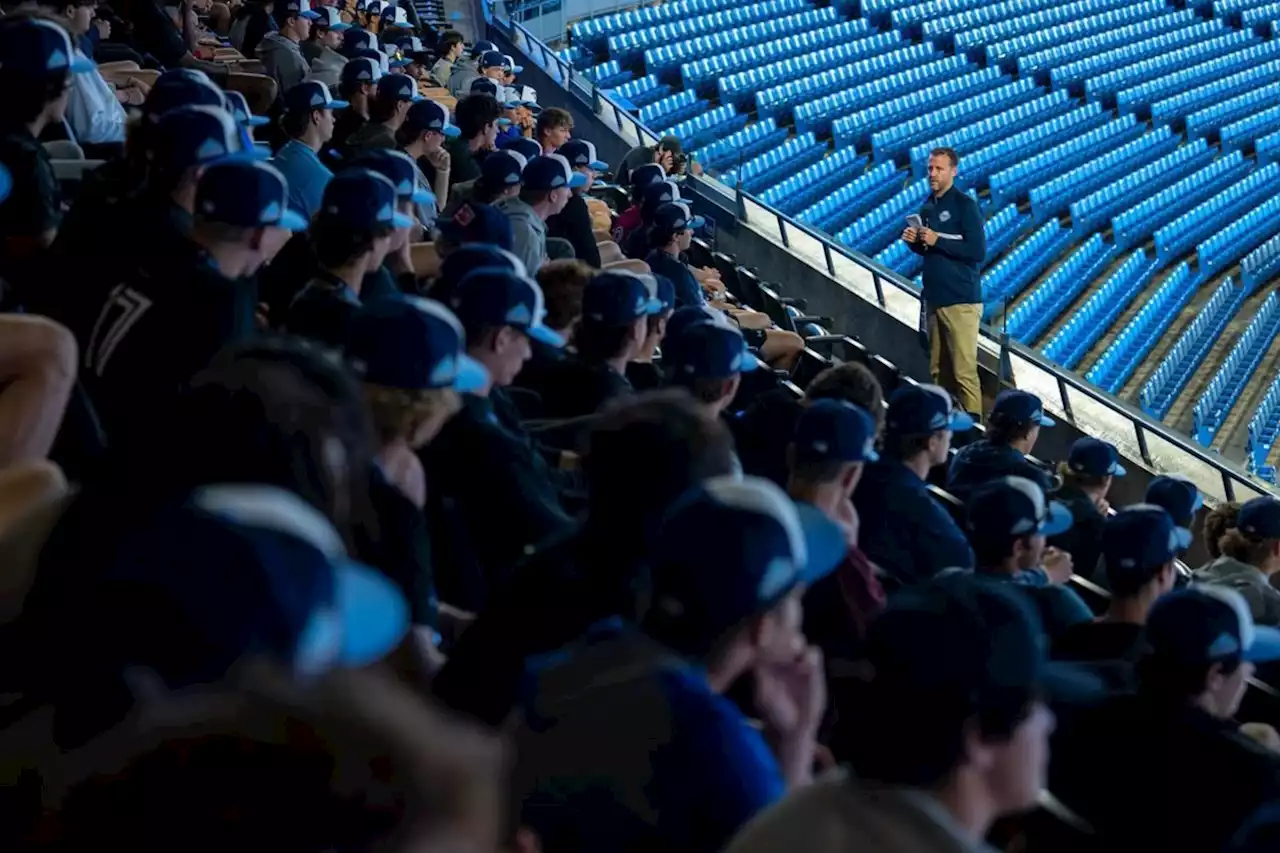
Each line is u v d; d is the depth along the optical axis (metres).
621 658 2.41
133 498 2.09
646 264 8.91
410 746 1.25
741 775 2.28
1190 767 3.37
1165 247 24.34
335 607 1.47
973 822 2.19
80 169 6.08
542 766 2.34
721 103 26.14
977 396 11.72
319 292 4.50
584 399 5.16
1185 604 3.43
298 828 1.23
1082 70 30.27
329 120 7.38
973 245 11.43
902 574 5.05
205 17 14.34
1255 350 22.27
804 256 14.84
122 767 1.27
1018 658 2.17
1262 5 33.66
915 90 28.23
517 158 7.74
